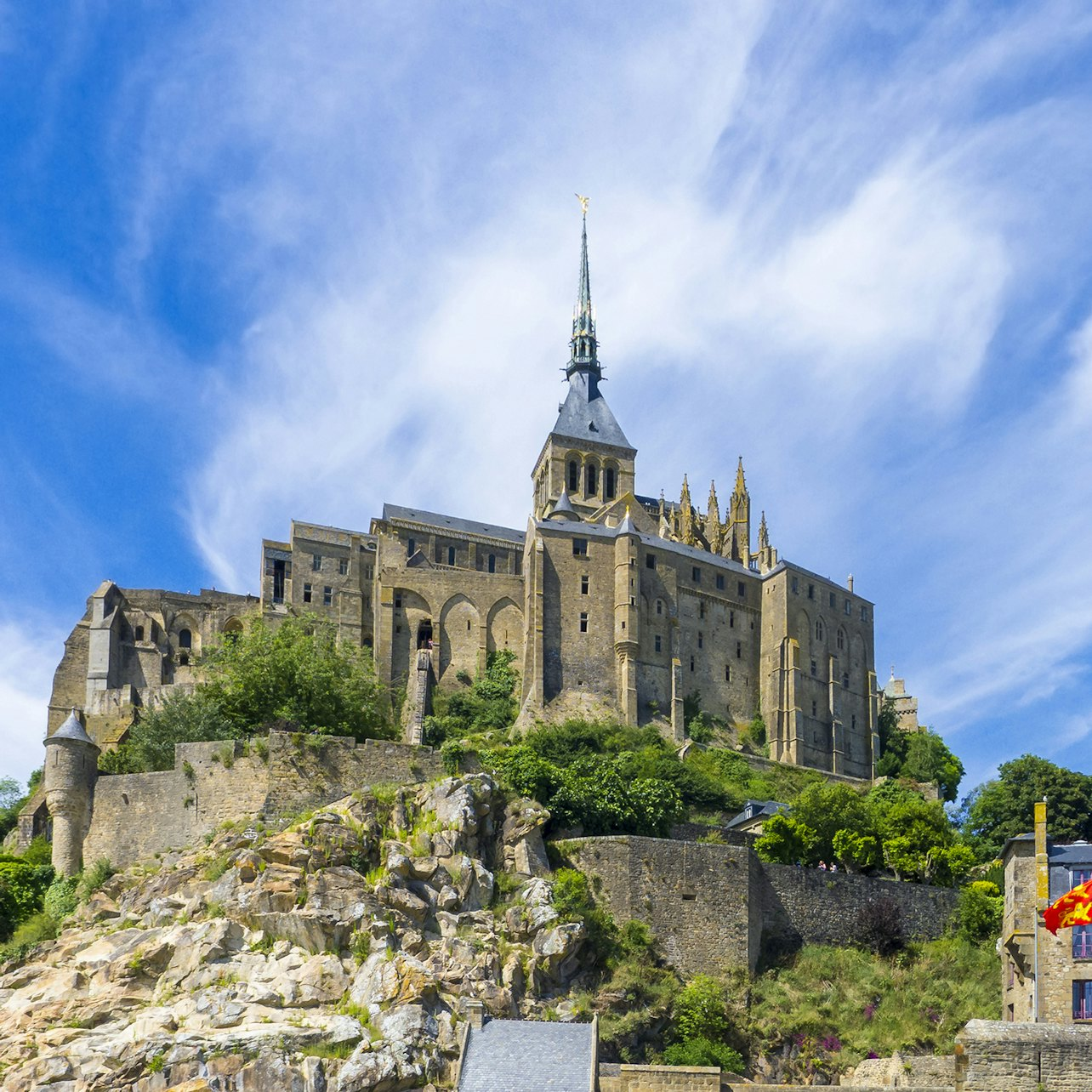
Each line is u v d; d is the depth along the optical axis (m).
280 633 123.44
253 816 91.62
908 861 109.19
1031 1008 63.88
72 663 167.12
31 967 81.44
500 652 178.62
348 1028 73.56
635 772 138.50
